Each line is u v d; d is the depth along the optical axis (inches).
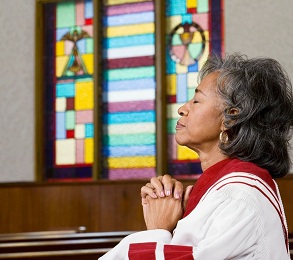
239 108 62.3
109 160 266.8
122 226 251.1
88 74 271.3
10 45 274.4
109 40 273.7
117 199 252.2
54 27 277.4
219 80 63.9
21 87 271.9
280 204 60.4
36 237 177.2
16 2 275.6
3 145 270.7
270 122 62.4
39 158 269.0
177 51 264.2
